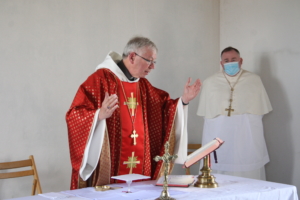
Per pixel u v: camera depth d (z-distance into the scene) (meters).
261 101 4.87
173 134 3.30
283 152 5.03
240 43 5.64
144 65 3.21
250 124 4.78
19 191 4.04
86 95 2.98
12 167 3.71
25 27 4.12
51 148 4.27
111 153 3.06
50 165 4.25
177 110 3.28
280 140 5.07
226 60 4.90
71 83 4.42
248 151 4.73
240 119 4.78
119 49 4.84
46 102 4.24
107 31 4.75
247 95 4.81
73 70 4.44
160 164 3.27
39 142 4.18
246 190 2.70
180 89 5.46
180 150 3.32
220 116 4.84
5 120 3.98
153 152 3.41
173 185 2.85
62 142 4.35
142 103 3.36
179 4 5.52
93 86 3.06
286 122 5.00
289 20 5.01
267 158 4.86
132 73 3.28
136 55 3.19
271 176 5.17
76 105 2.88
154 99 3.44
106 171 2.98
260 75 5.34
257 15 5.41
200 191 2.65
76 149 2.82
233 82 4.90
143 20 5.11
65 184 4.36
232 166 4.73
